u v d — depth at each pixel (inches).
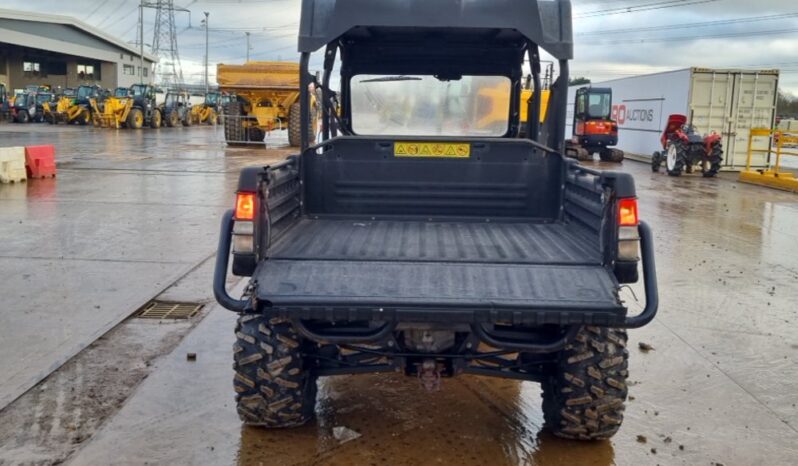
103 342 224.7
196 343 225.3
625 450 162.6
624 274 146.1
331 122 226.7
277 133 1556.3
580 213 178.4
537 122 226.4
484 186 200.2
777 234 455.5
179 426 169.0
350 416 176.9
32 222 419.2
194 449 158.2
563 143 199.6
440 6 189.6
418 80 230.1
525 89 231.9
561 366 153.5
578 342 151.6
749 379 208.5
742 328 256.8
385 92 231.1
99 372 200.8
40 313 251.6
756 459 161.2
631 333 247.9
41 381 194.1
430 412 180.5
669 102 999.0
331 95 224.2
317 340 144.5
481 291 139.8
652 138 1074.7
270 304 136.2
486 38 215.9
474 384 199.2
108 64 2802.7
